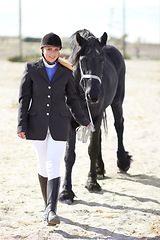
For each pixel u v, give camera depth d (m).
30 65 6.74
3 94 26.64
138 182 9.91
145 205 8.22
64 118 6.89
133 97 26.69
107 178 10.29
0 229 6.74
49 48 6.60
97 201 8.46
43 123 6.73
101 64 8.18
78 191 9.09
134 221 7.34
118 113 11.26
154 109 22.09
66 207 8.08
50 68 6.83
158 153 12.89
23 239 6.32
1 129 16.17
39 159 7.05
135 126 17.30
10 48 96.81
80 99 8.64
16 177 10.00
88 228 6.97
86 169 10.93
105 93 9.50
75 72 8.52
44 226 6.96
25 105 6.76
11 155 12.27
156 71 46.97
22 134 6.66
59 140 6.78
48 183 6.70
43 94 6.71
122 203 8.33
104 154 12.73
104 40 8.32
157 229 6.93
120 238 6.54
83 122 7.14
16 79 35.91
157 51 109.00
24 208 7.87
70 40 8.87
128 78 38.97
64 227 6.96
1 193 8.74
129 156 10.87
